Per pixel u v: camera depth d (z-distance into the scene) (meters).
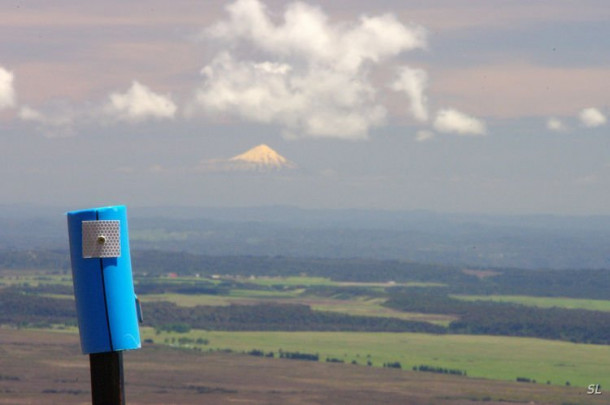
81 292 6.32
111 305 6.32
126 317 6.35
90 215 6.30
